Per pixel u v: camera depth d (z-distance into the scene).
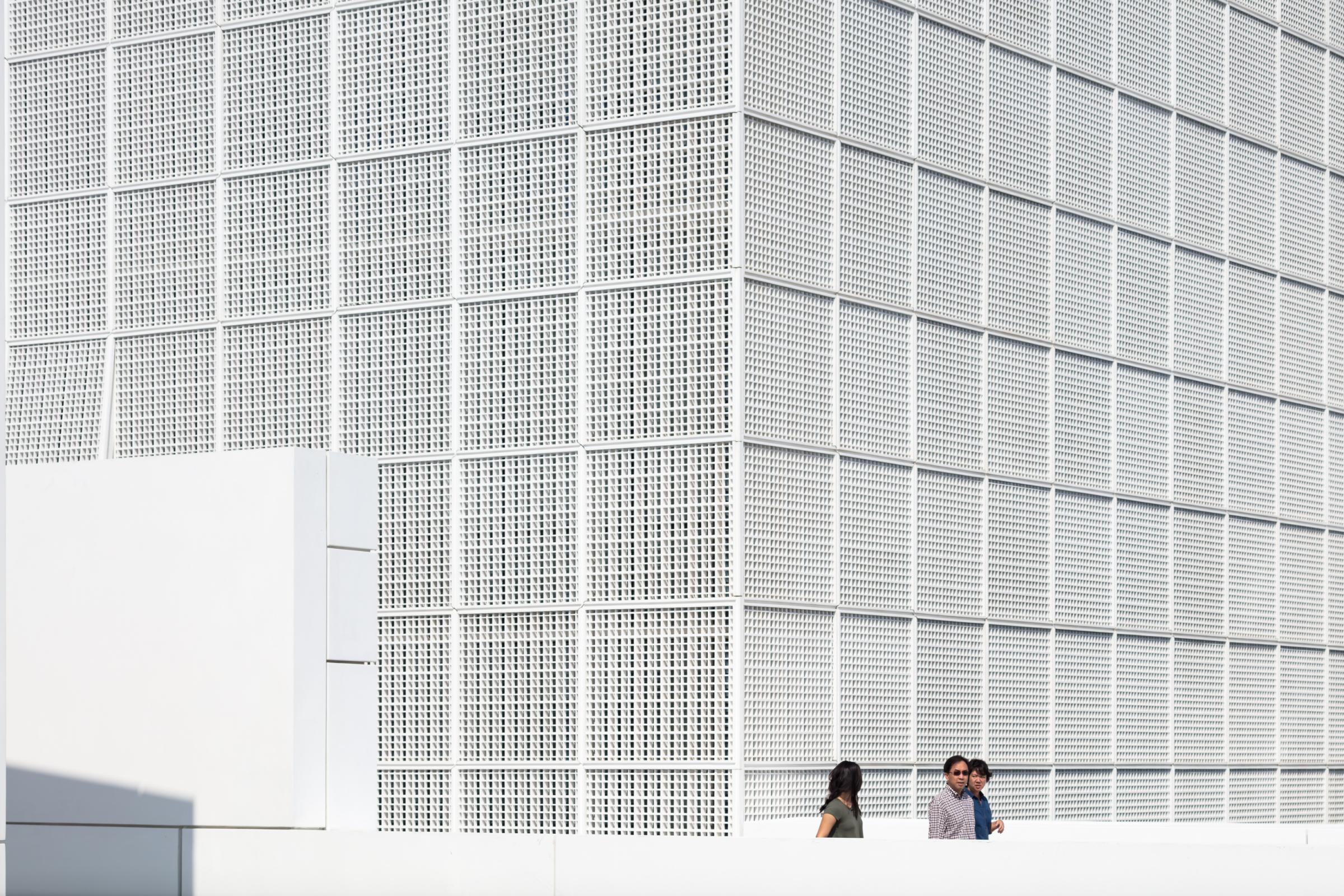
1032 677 20.00
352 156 19.17
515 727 17.98
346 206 19.23
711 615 17.09
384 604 18.72
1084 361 21.05
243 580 12.35
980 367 19.69
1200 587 22.42
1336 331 24.95
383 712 18.66
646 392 17.58
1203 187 22.94
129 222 20.44
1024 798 19.75
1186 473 22.34
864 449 18.31
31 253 20.95
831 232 18.16
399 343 18.86
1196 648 22.27
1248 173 23.66
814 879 11.17
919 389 18.95
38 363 20.80
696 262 17.39
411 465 18.72
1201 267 22.83
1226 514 22.89
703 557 17.16
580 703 17.62
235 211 19.83
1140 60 22.11
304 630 12.27
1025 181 20.42
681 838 11.44
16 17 21.17
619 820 17.36
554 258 18.09
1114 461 21.33
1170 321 22.27
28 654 12.88
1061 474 20.62
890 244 18.75
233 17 19.92
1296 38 24.64
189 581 12.48
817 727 17.59
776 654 17.27
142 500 12.68
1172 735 21.77
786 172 17.72
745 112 17.28
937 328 19.23
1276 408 23.83
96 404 20.36
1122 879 10.66
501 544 18.19
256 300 19.64
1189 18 22.89
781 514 17.45
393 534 18.75
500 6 18.56
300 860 12.07
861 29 18.59
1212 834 17.28
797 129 17.81
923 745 18.64
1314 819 23.86
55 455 20.56
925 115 19.25
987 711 19.39
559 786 17.69
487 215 18.47
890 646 18.41
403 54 19.03
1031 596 20.09
